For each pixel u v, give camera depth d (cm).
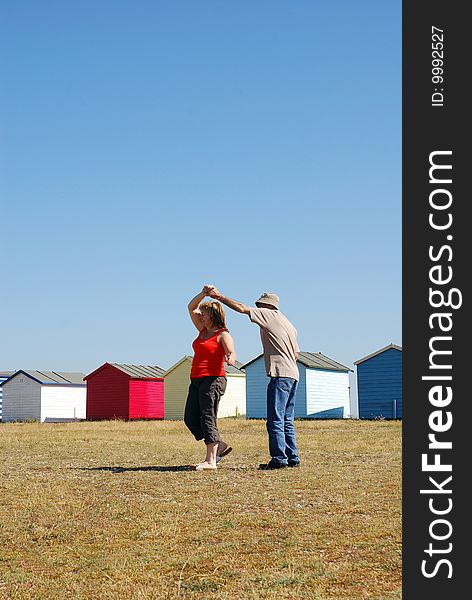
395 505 595
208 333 847
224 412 4375
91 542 530
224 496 656
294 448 841
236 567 458
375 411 3638
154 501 643
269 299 866
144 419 4578
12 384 4909
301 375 3888
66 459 980
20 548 524
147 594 414
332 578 428
